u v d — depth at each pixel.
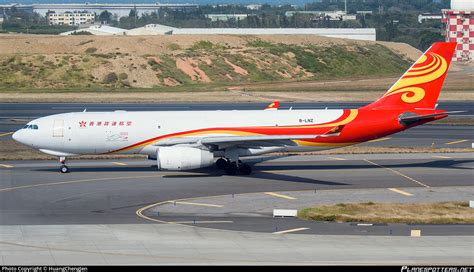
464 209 163.38
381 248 126.19
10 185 193.62
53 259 118.19
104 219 153.25
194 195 180.75
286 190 187.12
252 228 144.00
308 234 138.25
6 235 136.12
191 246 127.62
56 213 159.88
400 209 163.00
